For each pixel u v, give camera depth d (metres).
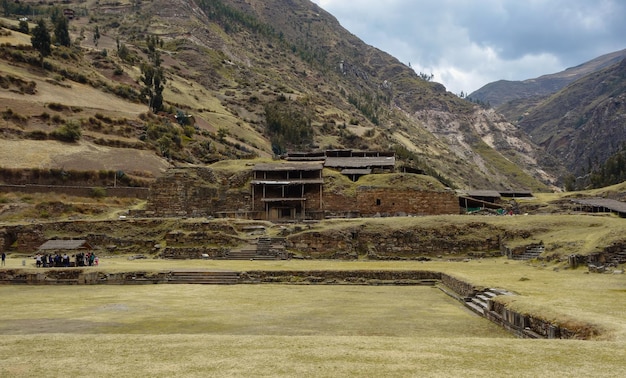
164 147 125.31
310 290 42.84
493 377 13.35
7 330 25.31
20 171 92.94
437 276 47.78
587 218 66.31
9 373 14.18
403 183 90.25
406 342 17.72
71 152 105.25
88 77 151.50
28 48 143.75
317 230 67.31
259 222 73.44
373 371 13.99
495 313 28.33
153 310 31.81
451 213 88.31
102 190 96.12
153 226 71.12
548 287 33.97
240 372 13.98
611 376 13.39
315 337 18.77
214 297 37.84
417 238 66.69
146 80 164.25
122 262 58.22
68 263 53.62
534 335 22.58
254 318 29.00
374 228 68.56
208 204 88.50
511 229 65.38
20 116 108.81
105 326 26.39
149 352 16.38
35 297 38.03
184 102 189.50
